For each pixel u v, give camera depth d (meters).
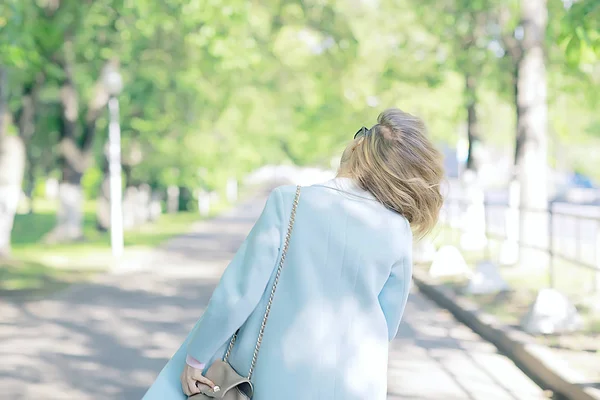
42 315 13.20
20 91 24.98
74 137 28.20
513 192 20.89
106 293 16.11
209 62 26.80
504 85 23.27
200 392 2.82
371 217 2.88
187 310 13.81
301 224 2.86
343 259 2.83
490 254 21.72
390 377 8.60
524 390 8.04
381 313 2.86
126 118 31.48
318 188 2.93
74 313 13.43
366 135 3.01
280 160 83.75
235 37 22.81
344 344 2.79
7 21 15.64
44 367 9.15
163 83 27.64
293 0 27.89
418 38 24.88
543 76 18.31
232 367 2.86
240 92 35.03
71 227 28.69
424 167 2.92
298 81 36.28
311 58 31.28
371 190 2.94
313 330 2.77
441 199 2.97
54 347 10.38
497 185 74.50
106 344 10.62
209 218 47.34
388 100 29.75
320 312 2.79
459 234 24.92
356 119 32.22
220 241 30.52
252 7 26.36
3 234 21.91
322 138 41.88
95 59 26.42
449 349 10.29
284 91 37.59
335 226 2.86
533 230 17.67
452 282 16.28
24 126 23.42
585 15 8.33
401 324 12.37
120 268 20.98
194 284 17.69
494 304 13.05
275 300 2.81
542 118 18.23
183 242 29.84
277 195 2.91
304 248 2.84
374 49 29.73
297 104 39.00
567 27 8.40
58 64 24.86
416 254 20.89
